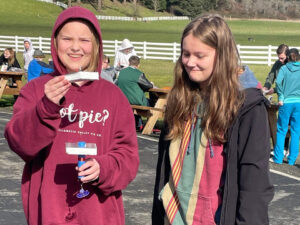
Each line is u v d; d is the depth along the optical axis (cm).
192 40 236
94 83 254
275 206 544
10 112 1187
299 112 748
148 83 987
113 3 11538
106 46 2891
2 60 1367
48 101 215
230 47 237
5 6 8294
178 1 12650
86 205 245
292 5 14200
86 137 248
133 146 259
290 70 733
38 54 1102
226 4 14238
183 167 246
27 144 226
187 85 249
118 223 258
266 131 228
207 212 237
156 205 262
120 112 257
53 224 239
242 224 225
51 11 8694
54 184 243
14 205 521
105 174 236
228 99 230
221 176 237
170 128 252
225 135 233
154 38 5212
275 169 719
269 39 5859
